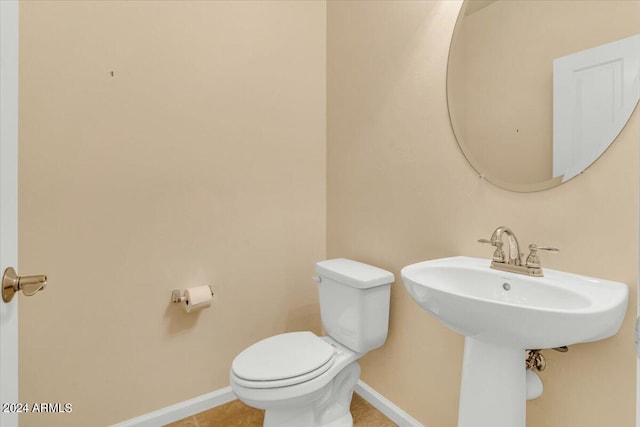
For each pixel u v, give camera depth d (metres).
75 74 1.39
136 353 1.55
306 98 2.00
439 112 1.39
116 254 1.49
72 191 1.40
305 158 2.00
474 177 1.27
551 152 1.06
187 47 1.63
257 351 1.42
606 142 0.95
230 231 1.77
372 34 1.71
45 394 1.37
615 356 0.93
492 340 0.88
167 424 1.61
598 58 0.96
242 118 1.79
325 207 2.07
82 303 1.43
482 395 0.97
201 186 1.68
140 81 1.52
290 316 1.97
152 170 1.56
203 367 1.72
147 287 1.56
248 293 1.83
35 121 1.33
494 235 1.08
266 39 1.85
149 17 1.54
